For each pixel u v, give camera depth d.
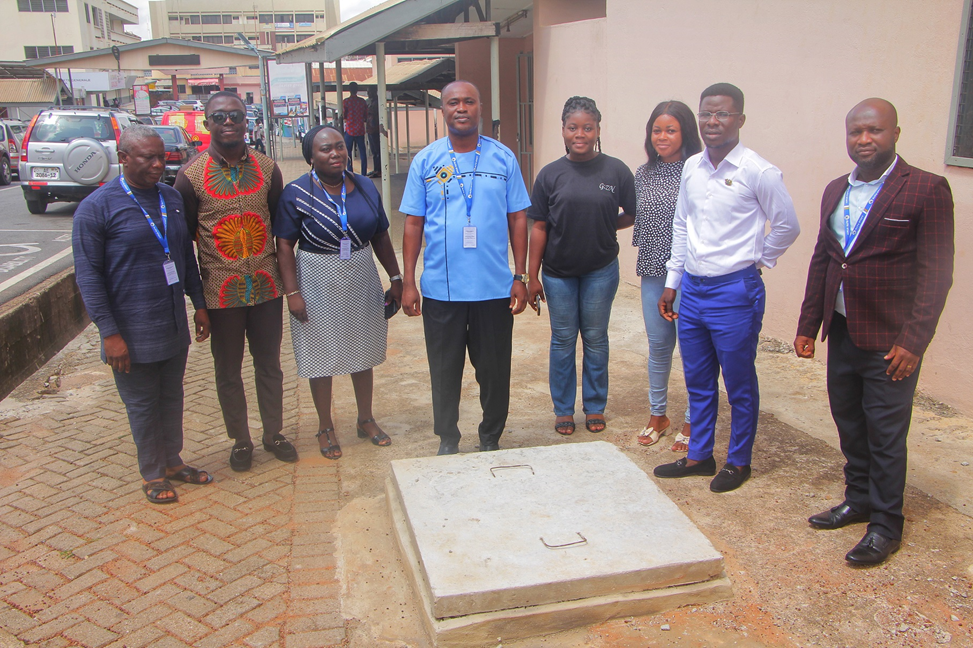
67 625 2.70
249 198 3.66
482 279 3.68
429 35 9.39
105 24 67.69
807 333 3.22
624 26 7.46
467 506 3.11
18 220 12.73
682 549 2.81
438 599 2.53
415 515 3.03
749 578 2.89
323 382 4.05
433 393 3.92
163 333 3.45
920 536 3.11
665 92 6.88
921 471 3.64
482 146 3.70
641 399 4.81
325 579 2.98
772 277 5.67
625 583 2.68
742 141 5.88
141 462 3.59
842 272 2.95
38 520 3.44
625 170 4.03
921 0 4.26
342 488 3.74
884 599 2.74
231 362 3.82
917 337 2.75
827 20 4.95
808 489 3.55
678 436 4.12
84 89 43.34
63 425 4.59
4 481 3.84
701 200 3.41
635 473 3.39
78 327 7.00
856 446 3.15
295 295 3.84
